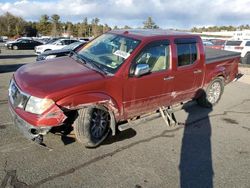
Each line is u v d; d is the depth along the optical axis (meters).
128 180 3.72
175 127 5.61
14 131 4.89
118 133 5.12
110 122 4.58
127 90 4.61
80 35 96.62
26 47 31.58
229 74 7.48
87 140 4.27
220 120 6.19
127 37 5.09
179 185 3.70
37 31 98.12
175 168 4.10
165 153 4.52
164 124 5.71
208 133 5.43
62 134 4.58
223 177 3.96
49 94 3.78
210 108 6.98
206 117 6.31
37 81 4.04
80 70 4.48
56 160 4.06
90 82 4.14
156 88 5.09
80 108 4.08
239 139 5.26
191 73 5.86
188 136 5.24
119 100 4.55
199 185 3.74
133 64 4.64
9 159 3.99
